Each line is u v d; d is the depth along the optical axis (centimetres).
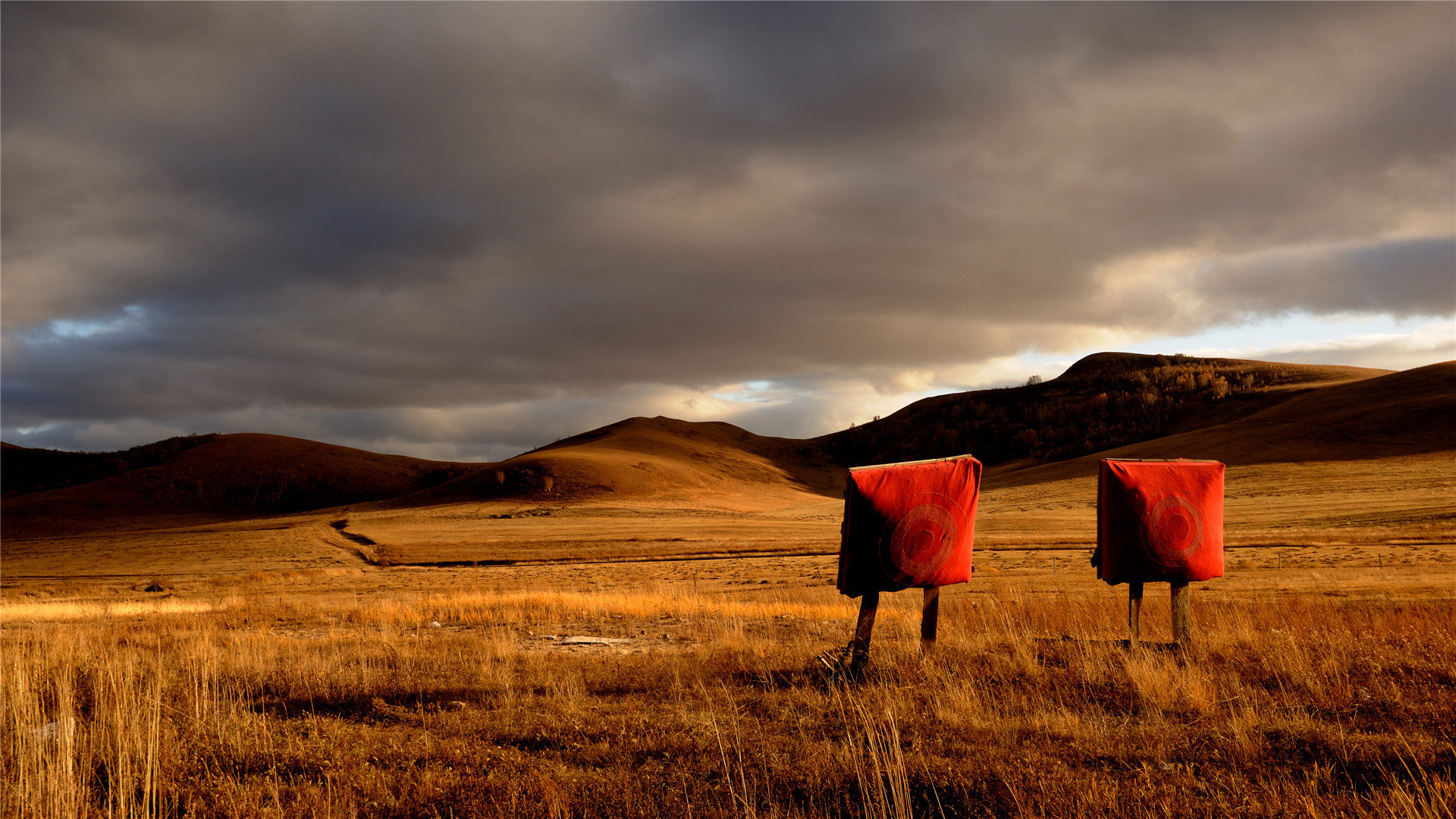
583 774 545
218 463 18238
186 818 484
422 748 610
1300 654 878
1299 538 4369
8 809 488
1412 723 641
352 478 18888
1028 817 452
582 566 5278
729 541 6800
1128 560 1043
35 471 19812
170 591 4247
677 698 781
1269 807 458
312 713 759
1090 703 739
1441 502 5725
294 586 4256
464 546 6819
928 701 738
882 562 920
